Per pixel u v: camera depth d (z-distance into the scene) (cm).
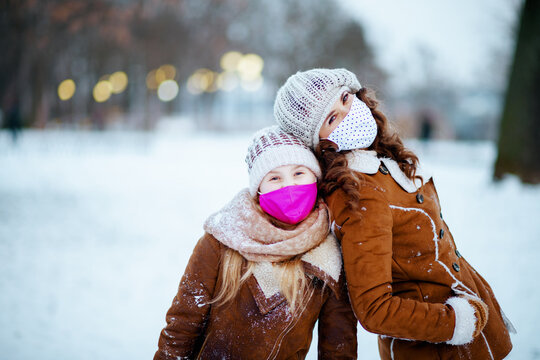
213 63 4178
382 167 172
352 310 169
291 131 178
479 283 185
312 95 173
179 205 848
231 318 164
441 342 162
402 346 171
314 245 162
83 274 468
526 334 313
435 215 173
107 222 706
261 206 171
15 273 470
